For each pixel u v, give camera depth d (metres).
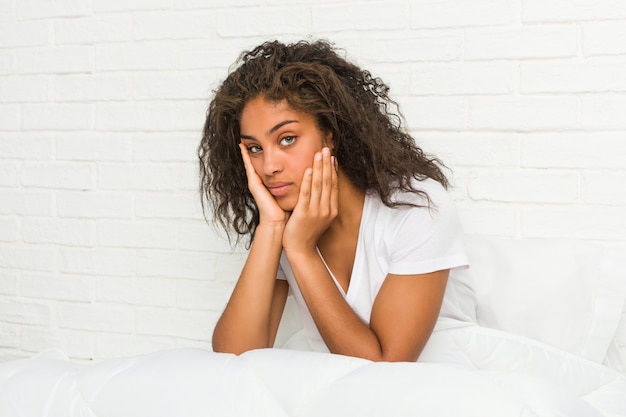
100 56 2.02
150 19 1.97
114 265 2.04
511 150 1.73
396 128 1.50
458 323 1.41
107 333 2.05
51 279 2.09
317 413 0.87
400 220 1.33
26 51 2.09
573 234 1.70
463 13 1.75
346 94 1.31
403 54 1.79
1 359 2.14
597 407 1.26
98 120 2.04
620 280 1.53
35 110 2.09
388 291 1.30
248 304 1.36
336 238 1.41
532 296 1.53
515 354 1.35
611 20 1.66
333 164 1.32
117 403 0.94
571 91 1.69
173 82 1.96
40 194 2.10
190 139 1.96
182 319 1.98
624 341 1.67
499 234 1.75
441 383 0.85
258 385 0.93
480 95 1.74
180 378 0.94
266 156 1.30
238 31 1.90
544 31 1.70
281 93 1.27
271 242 1.36
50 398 0.98
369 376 0.90
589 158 1.68
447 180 1.59
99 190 2.04
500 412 0.80
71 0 2.04
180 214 1.97
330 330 1.29
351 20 1.82
